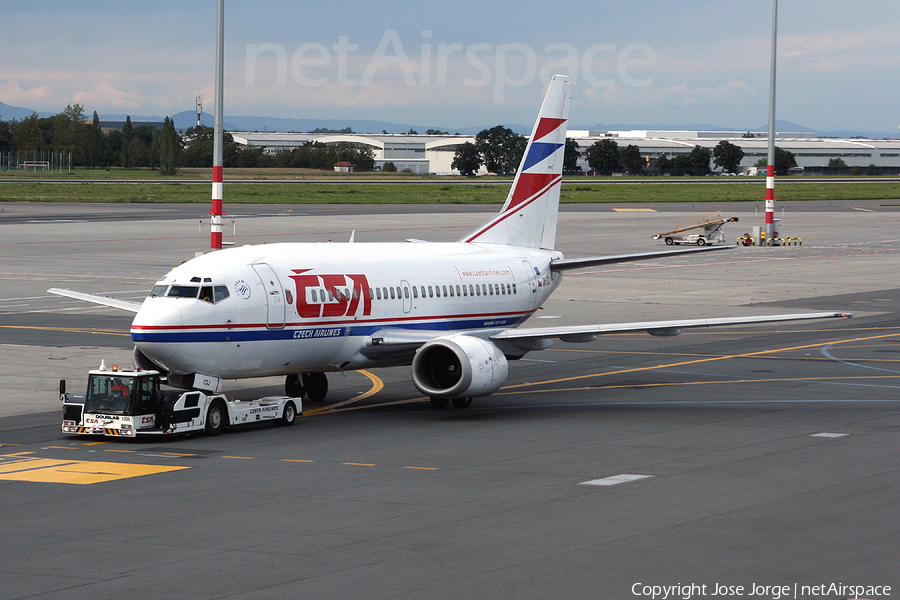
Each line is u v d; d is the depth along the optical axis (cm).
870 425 11650
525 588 5981
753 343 19400
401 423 12181
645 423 11981
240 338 11806
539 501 8088
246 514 7794
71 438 11225
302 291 12481
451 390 12244
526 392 14562
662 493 8325
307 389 13962
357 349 13162
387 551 6744
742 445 10500
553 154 16862
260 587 6044
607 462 9675
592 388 14838
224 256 12288
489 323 15138
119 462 9894
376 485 8762
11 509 8031
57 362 16350
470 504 8019
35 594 5962
